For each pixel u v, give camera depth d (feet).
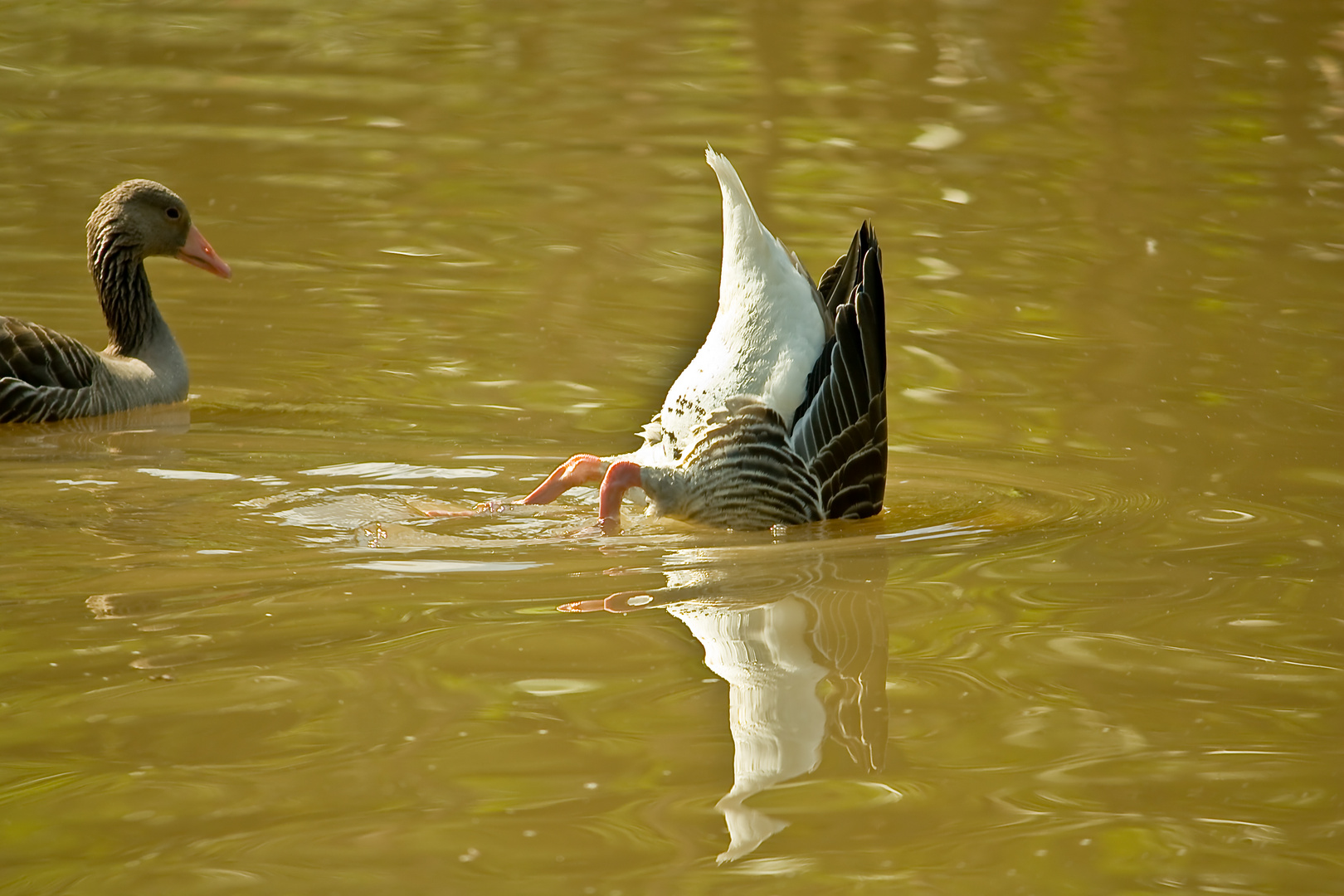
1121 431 113.19
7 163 183.83
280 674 66.85
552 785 57.82
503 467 105.50
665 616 75.51
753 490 92.02
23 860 52.01
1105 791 58.34
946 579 82.69
